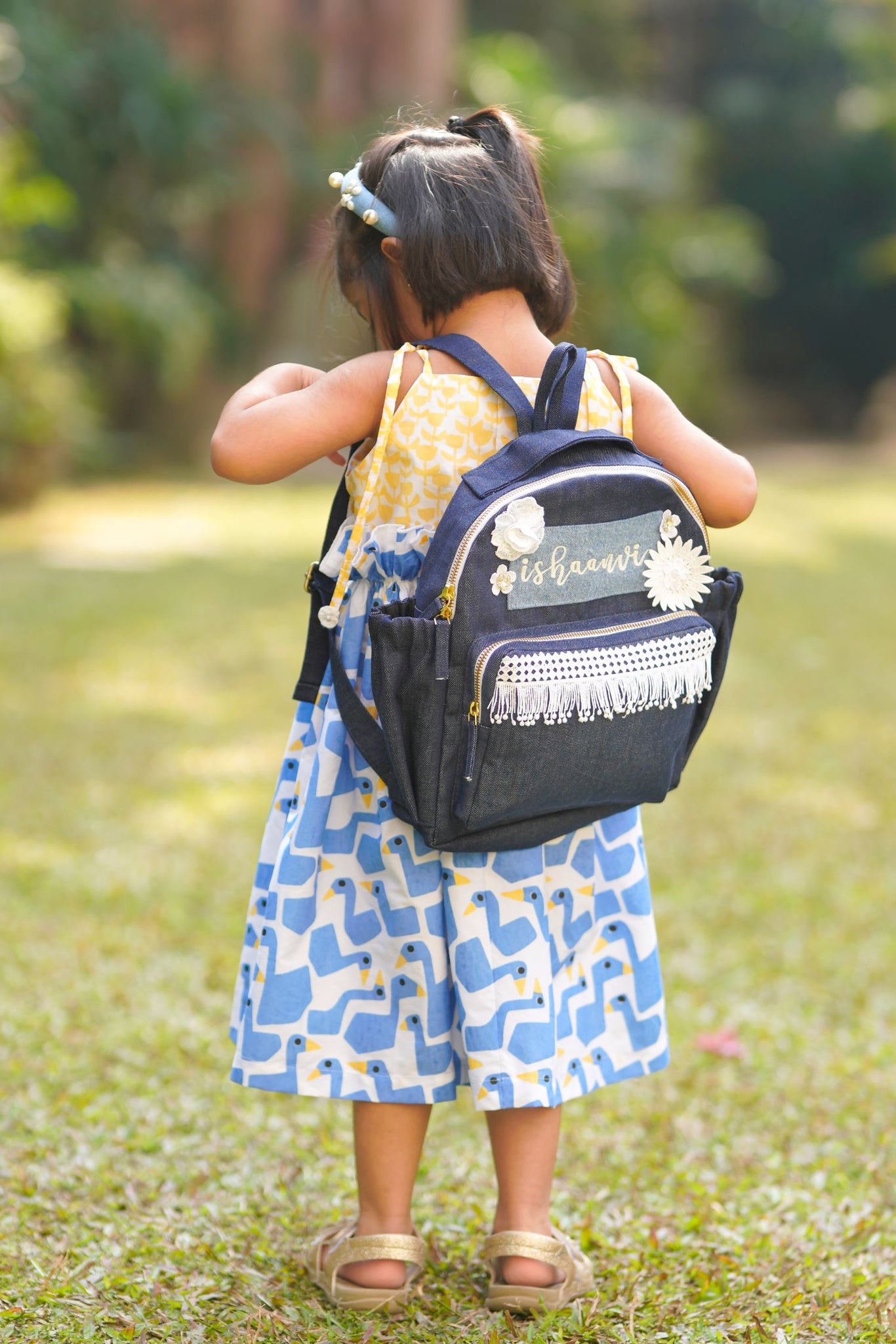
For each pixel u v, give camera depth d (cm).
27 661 756
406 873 216
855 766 598
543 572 202
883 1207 263
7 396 1323
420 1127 228
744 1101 312
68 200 1538
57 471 1495
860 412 2961
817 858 484
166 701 686
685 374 2338
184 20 1859
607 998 234
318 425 213
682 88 3034
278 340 1900
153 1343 211
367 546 216
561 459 206
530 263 221
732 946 407
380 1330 219
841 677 770
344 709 213
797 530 1369
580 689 198
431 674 196
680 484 211
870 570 1132
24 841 482
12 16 1633
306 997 220
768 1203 266
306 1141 293
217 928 411
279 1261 242
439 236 215
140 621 866
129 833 495
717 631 221
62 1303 221
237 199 1836
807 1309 224
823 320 2961
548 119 2211
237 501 1510
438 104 2019
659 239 2333
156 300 1666
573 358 216
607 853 232
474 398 214
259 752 602
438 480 214
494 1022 214
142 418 1769
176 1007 354
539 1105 214
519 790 202
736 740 640
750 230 2622
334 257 236
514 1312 224
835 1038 345
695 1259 244
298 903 219
